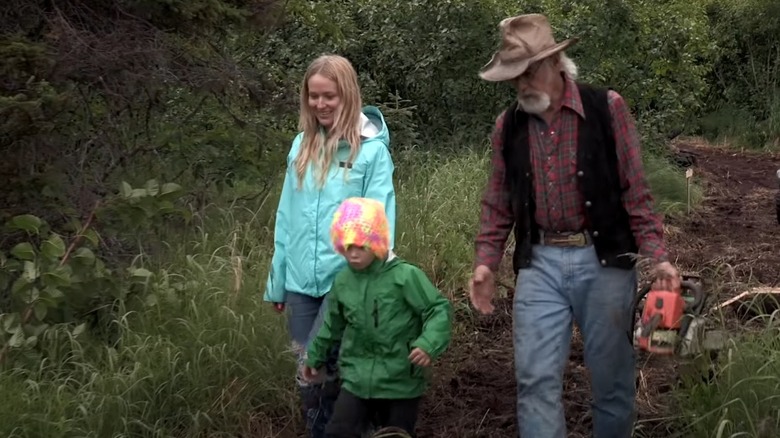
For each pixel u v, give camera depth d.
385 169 4.47
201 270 6.05
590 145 3.93
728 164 18.41
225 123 7.97
